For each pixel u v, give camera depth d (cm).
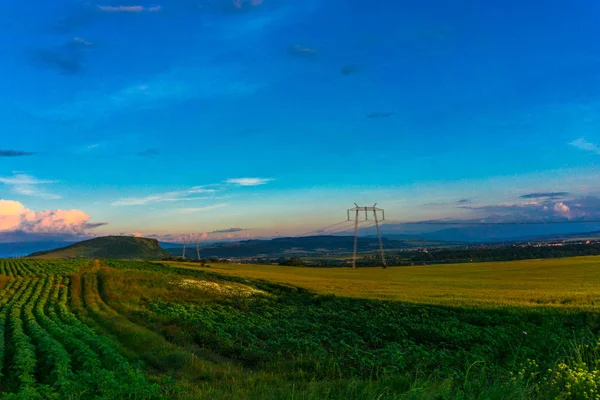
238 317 3148
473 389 877
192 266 9369
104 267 8050
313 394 987
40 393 1052
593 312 2753
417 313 3325
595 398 749
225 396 1098
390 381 1068
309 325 2719
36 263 8888
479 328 2428
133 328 2517
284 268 10388
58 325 2803
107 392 990
